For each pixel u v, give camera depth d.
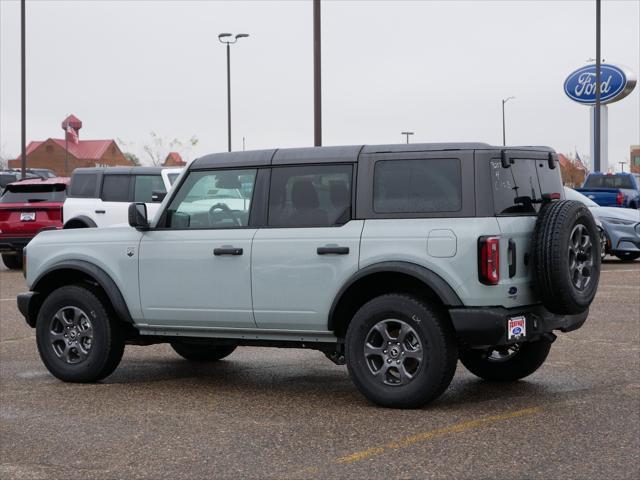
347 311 7.61
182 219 8.22
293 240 7.61
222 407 7.49
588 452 5.98
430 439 6.35
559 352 9.77
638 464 5.71
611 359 9.34
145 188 18.28
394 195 7.31
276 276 7.67
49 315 8.69
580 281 7.33
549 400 7.54
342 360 7.76
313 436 6.50
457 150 7.16
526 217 7.34
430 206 7.18
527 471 5.60
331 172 7.57
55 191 19.92
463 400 7.59
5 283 17.89
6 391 8.27
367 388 7.28
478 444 6.20
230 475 5.64
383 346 7.25
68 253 8.65
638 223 19.62
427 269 7.08
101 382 8.66
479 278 6.94
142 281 8.29
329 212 7.54
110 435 6.63
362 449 6.14
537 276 7.15
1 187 34.38
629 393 7.76
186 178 8.27
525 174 7.47
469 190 7.07
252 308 7.80
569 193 20.50
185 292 8.09
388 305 7.18
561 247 7.06
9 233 19.70
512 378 8.27
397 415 7.08
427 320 7.05
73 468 5.85
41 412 7.41
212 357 9.73
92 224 18.42
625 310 12.75
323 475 5.60
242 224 7.92
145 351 10.52
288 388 8.25
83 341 8.62
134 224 8.20
